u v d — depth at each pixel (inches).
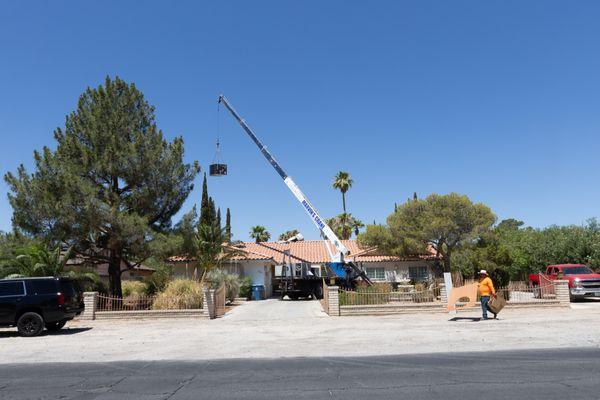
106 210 907.4
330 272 1227.2
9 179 912.9
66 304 651.5
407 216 1472.7
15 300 625.0
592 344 473.1
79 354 479.5
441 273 1481.3
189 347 514.9
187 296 866.8
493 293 724.0
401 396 283.9
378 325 673.6
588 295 1009.5
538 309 867.4
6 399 298.7
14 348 526.6
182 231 1001.5
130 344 544.7
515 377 328.8
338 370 368.5
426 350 457.1
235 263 1440.7
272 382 331.3
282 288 1363.2
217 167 1126.4
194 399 289.0
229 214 1867.6
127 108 1045.2
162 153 1005.8
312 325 696.4
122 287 1104.8
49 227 920.3
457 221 1397.6
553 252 1360.7
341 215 2524.6
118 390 317.1
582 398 272.7
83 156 960.9
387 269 1594.5
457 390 295.6
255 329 664.4
